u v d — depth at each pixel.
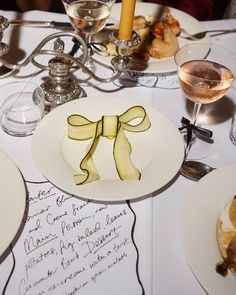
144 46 0.66
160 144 0.48
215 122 0.56
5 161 0.43
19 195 0.40
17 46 0.67
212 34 0.74
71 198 0.43
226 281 0.35
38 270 0.36
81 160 0.46
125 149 0.46
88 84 0.60
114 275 0.37
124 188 0.41
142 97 0.59
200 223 0.39
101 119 0.50
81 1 0.59
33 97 0.54
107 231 0.40
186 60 0.57
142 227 0.41
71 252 0.38
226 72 0.53
